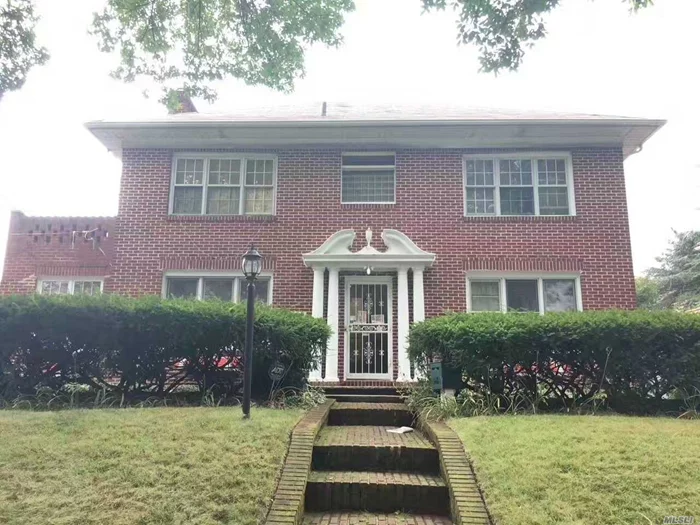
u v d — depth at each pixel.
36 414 6.12
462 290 10.98
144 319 7.29
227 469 4.55
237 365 7.68
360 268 10.89
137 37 9.77
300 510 4.33
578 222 11.22
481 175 11.72
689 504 3.97
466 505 4.16
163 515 3.92
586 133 11.41
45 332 7.24
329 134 11.58
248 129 11.45
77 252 12.27
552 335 7.12
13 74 9.52
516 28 7.03
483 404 6.88
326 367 10.41
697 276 23.08
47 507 3.99
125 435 5.24
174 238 11.38
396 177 11.60
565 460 4.66
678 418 6.52
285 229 11.36
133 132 11.58
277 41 9.73
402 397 8.56
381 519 4.61
